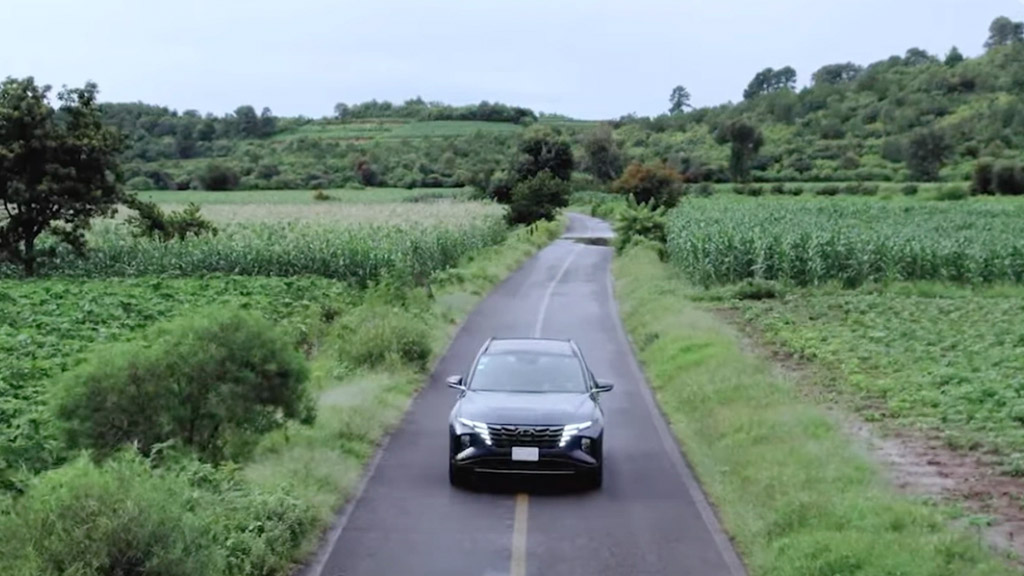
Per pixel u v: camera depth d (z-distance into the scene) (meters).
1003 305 30.94
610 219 95.06
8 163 42.84
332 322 28.39
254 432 13.29
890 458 14.14
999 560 9.85
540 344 15.43
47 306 29.73
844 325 27.33
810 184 116.25
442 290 36.81
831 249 37.12
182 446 12.38
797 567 9.70
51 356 21.22
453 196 111.94
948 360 21.27
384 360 21.67
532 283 42.69
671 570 10.27
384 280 31.86
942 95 166.50
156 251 44.28
